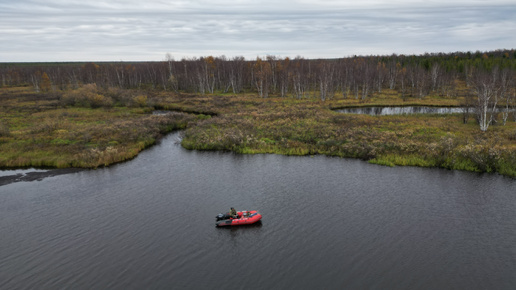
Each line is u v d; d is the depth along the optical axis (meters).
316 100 87.56
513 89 86.31
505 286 17.67
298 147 43.56
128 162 40.69
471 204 27.09
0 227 25.02
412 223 24.38
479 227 23.61
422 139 43.69
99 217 26.34
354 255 20.69
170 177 35.12
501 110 66.19
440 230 23.34
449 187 30.52
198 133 50.66
